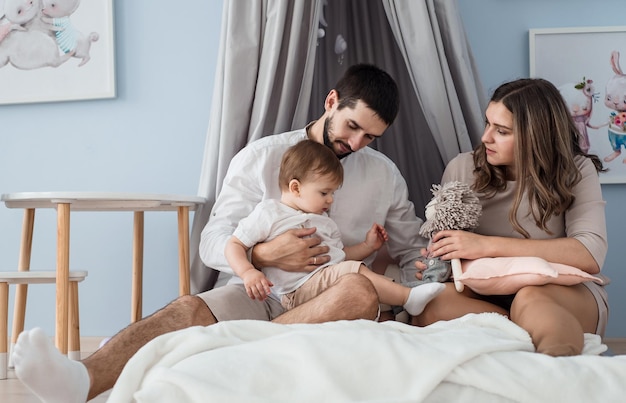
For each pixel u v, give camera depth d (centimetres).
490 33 254
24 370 112
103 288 267
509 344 126
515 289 160
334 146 192
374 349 118
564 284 160
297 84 217
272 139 200
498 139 181
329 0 238
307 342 118
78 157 271
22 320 230
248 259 180
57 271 197
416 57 212
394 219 208
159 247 264
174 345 124
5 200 208
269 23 212
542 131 176
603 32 247
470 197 179
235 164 200
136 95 269
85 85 269
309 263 177
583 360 123
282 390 112
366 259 202
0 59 273
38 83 271
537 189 176
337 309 151
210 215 213
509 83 185
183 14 268
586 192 179
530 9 253
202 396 107
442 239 174
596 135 247
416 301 164
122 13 270
